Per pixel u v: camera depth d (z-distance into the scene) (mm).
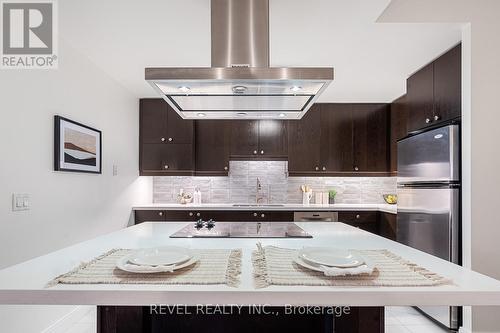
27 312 2170
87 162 2924
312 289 960
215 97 1900
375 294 943
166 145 4352
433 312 2658
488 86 2318
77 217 2791
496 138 2312
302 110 2209
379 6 2062
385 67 3137
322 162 4469
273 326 1523
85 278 1051
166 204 4543
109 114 3439
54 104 2461
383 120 4496
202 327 1521
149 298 949
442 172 2459
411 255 1416
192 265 1207
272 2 2002
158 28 2375
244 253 1434
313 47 2684
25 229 2146
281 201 4688
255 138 4477
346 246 1605
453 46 2625
